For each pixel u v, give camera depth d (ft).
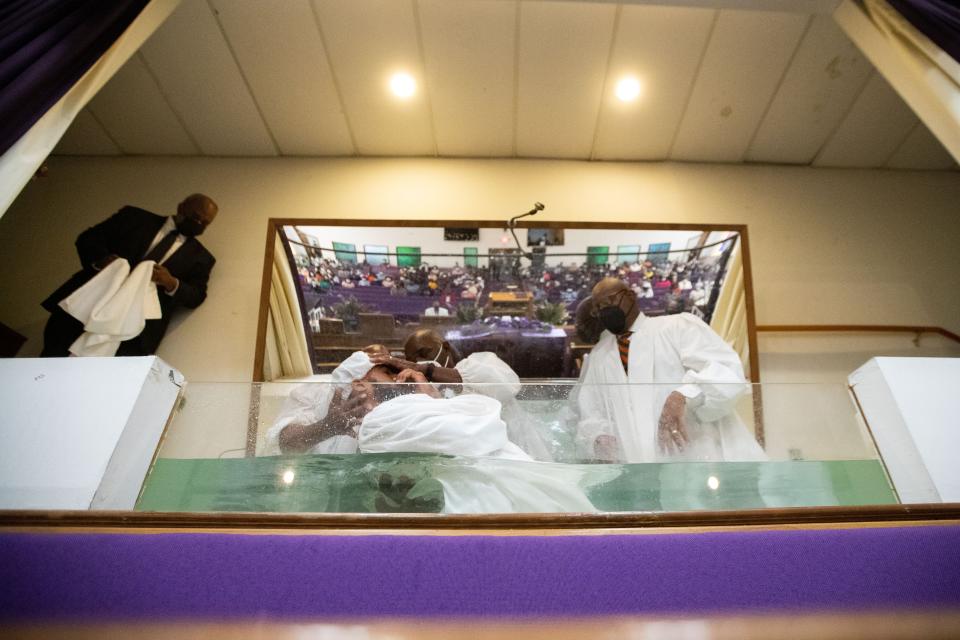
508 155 14.98
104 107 13.76
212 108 13.88
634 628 4.51
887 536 5.11
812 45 12.92
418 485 6.12
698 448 6.91
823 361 13.32
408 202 14.28
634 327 11.59
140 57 12.92
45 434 6.01
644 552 4.86
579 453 6.87
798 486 6.46
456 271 12.62
